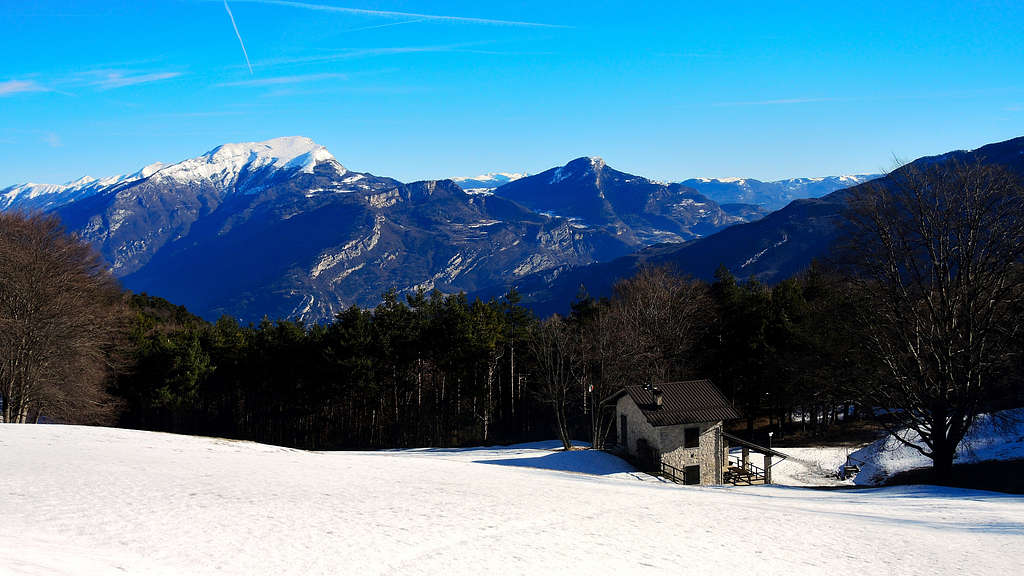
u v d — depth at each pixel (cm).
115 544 1288
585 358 5497
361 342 7012
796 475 4856
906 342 3362
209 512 1639
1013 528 2017
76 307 5097
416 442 7469
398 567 1262
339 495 2012
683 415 4422
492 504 2028
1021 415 4375
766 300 6247
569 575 1280
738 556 1534
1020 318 3203
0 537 1254
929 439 3475
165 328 8175
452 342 6925
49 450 2611
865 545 1717
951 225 3306
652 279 6450
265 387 8031
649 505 2228
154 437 3434
